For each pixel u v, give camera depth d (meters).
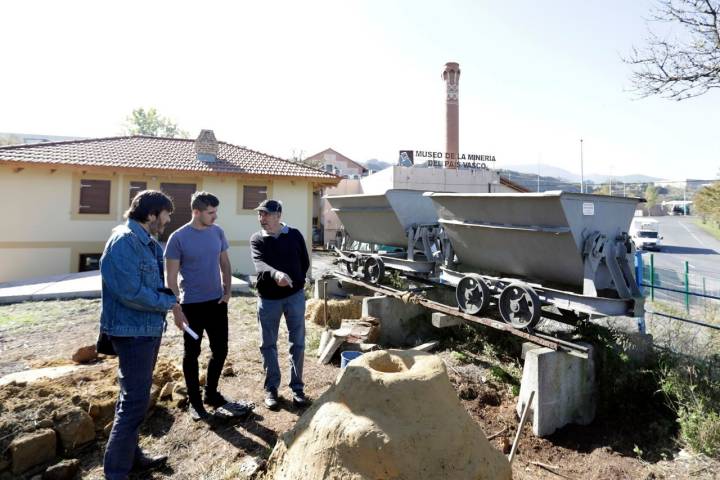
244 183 14.05
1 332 6.42
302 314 4.18
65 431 3.16
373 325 6.20
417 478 1.93
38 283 9.99
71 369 4.66
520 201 4.79
